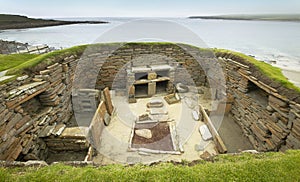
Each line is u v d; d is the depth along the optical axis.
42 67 5.12
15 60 6.70
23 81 4.51
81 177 2.23
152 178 2.21
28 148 4.00
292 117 3.66
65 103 5.91
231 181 2.16
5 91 3.83
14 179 2.21
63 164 2.56
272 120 4.22
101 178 2.22
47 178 2.22
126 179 2.20
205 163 2.52
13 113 3.73
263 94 5.05
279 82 4.15
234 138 5.20
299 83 4.11
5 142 3.42
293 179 2.21
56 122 5.25
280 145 4.00
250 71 5.19
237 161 2.59
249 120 5.15
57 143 4.52
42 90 4.71
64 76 5.93
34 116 4.45
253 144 4.89
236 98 5.91
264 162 2.47
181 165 2.51
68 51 6.50
